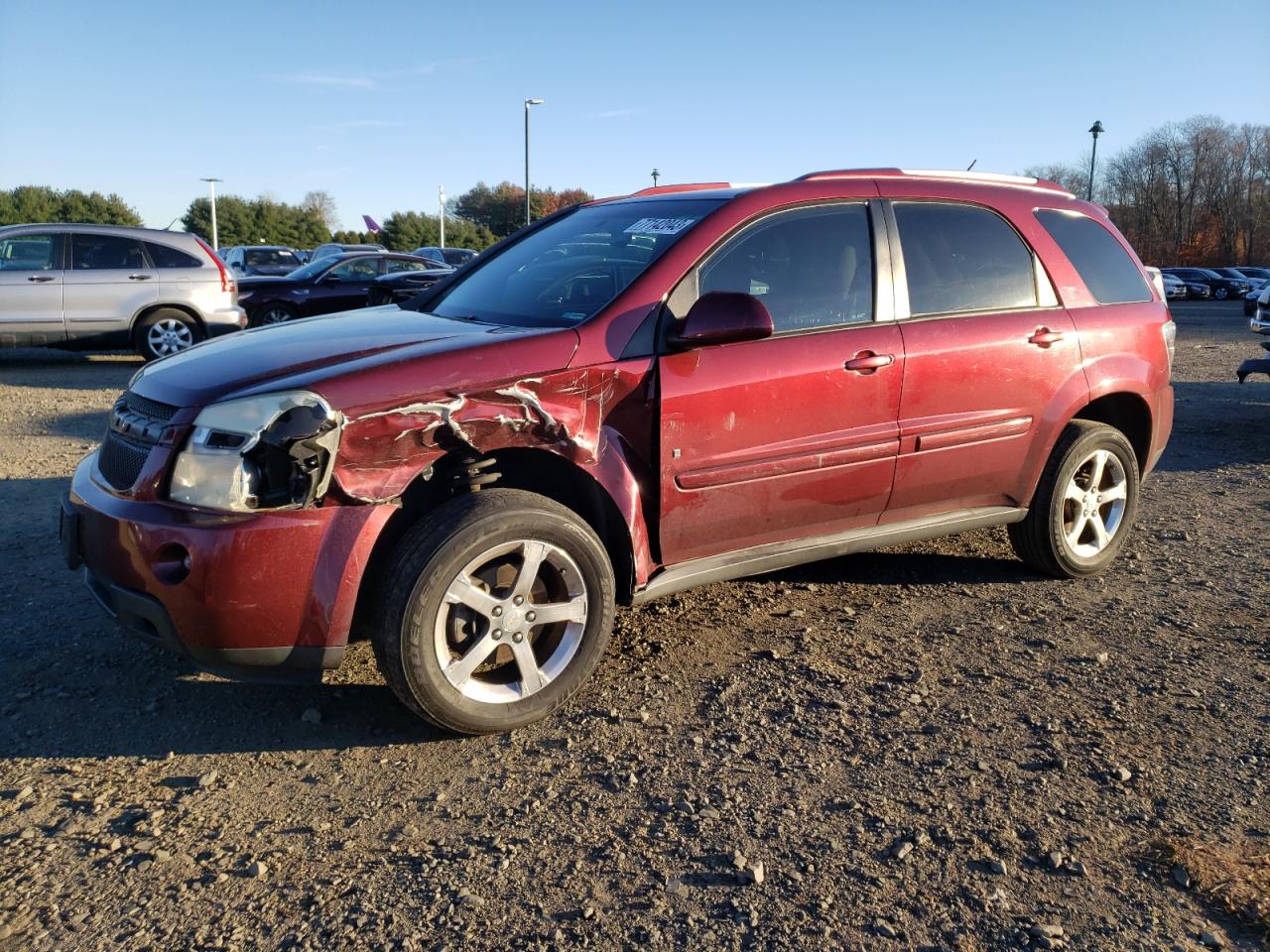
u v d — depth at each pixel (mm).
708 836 2678
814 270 3811
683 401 3428
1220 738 3232
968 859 2588
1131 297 4789
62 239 11703
